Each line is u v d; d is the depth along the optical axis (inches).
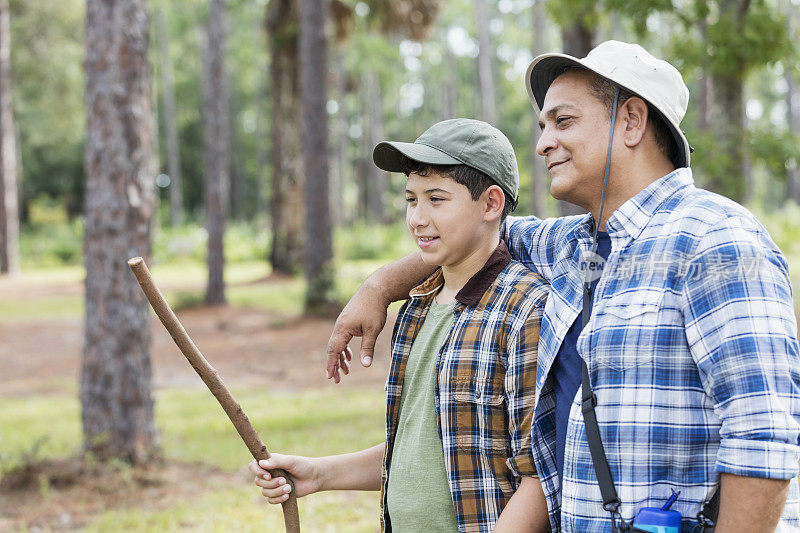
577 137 65.2
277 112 811.4
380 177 1491.1
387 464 78.7
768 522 54.2
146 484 226.4
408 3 658.2
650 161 65.2
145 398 237.3
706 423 58.4
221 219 659.4
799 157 265.1
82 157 1758.1
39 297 772.6
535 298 69.7
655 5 260.1
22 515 208.1
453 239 72.5
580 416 61.9
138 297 233.9
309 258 578.9
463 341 71.5
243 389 375.9
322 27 558.9
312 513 199.3
